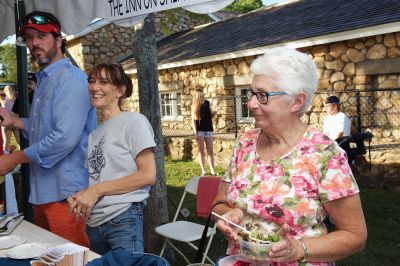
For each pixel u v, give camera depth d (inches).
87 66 653.9
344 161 65.0
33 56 113.2
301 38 337.1
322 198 64.4
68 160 109.0
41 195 111.8
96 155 99.3
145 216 170.6
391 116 307.3
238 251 69.8
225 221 64.6
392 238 190.4
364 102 318.0
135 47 167.9
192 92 473.4
